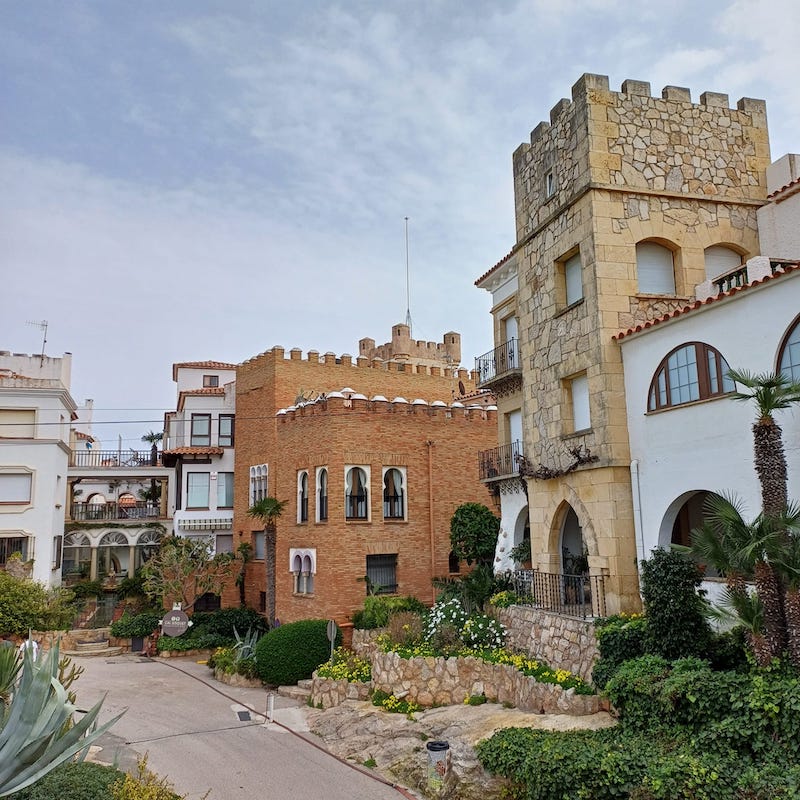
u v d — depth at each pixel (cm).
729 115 2014
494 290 2608
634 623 1491
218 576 3669
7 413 3647
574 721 1420
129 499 6088
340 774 1590
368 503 2897
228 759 1700
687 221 1906
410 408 3066
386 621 2580
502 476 2358
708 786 981
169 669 2909
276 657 2512
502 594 2116
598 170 1844
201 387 4569
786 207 1866
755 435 1212
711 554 1198
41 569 3478
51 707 934
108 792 1086
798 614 1113
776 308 1360
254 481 3716
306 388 3675
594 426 1788
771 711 1033
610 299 1798
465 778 1340
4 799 995
